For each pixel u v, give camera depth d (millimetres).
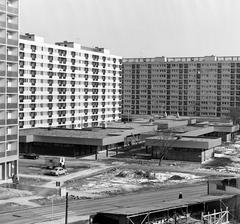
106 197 88750
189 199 71438
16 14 107750
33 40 195500
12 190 92750
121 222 57594
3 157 103312
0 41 103250
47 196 88125
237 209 70438
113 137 149500
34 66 193250
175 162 138625
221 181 79375
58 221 69625
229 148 174750
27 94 189625
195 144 139750
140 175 115125
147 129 182375
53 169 117062
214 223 64625
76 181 106250
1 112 103812
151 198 87625
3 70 104062
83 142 145250
